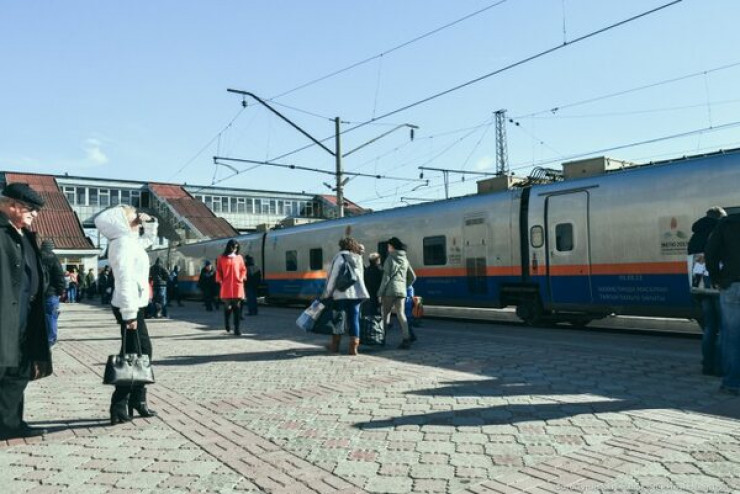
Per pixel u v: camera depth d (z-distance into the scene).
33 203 4.37
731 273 5.21
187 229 53.69
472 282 13.68
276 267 22.33
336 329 8.27
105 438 4.33
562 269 11.70
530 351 8.08
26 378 4.44
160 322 14.59
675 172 10.06
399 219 16.03
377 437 4.20
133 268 4.81
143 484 3.38
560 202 11.80
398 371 6.76
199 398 5.64
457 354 7.96
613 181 10.95
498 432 4.25
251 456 3.84
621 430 4.21
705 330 6.24
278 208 69.00
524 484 3.25
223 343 9.80
